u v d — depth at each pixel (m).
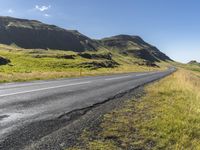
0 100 10.77
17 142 6.06
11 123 7.47
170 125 8.66
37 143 6.12
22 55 89.69
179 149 6.70
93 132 7.43
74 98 12.49
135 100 13.41
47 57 94.19
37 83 19.42
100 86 18.89
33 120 7.96
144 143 6.98
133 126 8.39
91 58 117.19
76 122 8.19
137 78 30.81
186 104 13.02
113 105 11.48
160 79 30.25
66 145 6.20
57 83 19.80
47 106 10.12
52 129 7.26
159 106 12.04
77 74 35.31
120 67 89.31
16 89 14.77
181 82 23.67
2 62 55.88
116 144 6.73
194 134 8.13
